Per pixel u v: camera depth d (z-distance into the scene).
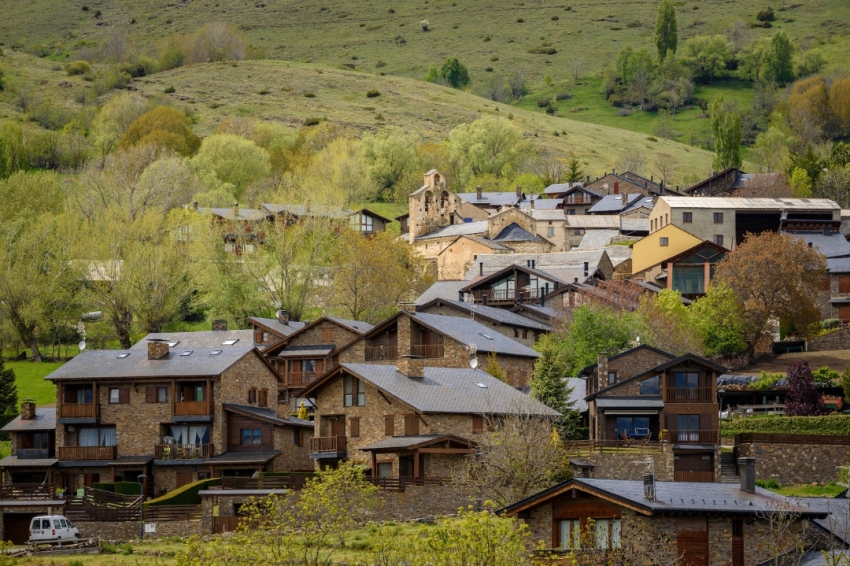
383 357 114.19
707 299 133.38
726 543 59.03
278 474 92.81
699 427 98.50
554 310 137.00
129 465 100.81
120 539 85.75
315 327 124.12
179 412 101.75
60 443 103.50
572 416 103.62
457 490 83.38
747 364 131.25
